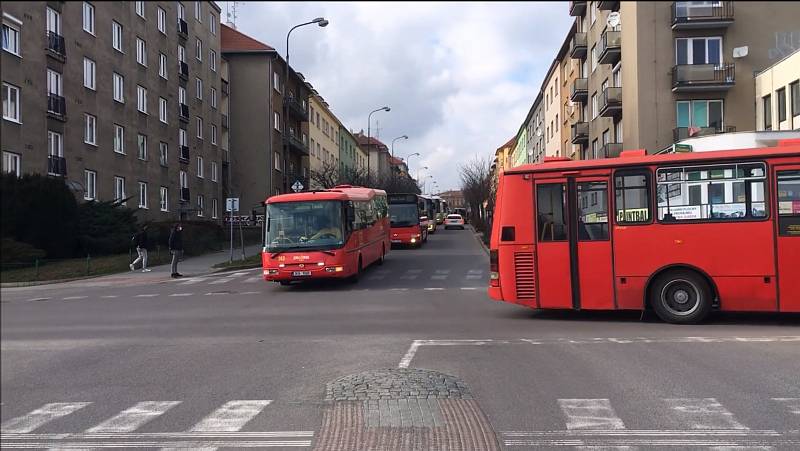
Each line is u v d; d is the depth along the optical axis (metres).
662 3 25.81
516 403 5.71
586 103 40.03
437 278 19.02
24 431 5.14
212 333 10.12
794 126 22.98
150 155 32.31
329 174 51.44
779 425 5.01
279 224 16.73
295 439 4.85
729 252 10.11
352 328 10.30
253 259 27.86
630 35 26.41
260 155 47.06
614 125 32.75
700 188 10.29
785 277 9.90
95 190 25.80
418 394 5.94
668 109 26.23
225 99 46.72
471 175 57.66
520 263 10.99
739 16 25.12
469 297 14.46
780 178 10.01
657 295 10.41
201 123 40.78
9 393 6.40
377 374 6.75
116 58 27.91
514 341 8.91
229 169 43.66
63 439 4.93
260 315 12.13
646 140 26.20
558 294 10.81
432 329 10.08
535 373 6.89
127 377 7.06
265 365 7.60
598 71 35.44
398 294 15.22
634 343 8.62
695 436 4.76
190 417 5.48
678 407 5.52
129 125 29.48
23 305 13.59
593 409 5.50
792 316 11.09
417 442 4.66
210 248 33.09
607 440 4.69
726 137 11.96
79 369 7.51
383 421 5.14
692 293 10.29
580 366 7.21
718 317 11.07
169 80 35.00
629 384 6.34
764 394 5.92
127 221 24.61
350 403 5.74
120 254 24.00
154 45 32.66
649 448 4.52
